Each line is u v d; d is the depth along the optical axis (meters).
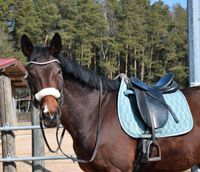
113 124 3.82
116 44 51.84
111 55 53.03
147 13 55.97
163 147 3.87
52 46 3.71
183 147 3.90
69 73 3.88
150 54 54.38
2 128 5.48
